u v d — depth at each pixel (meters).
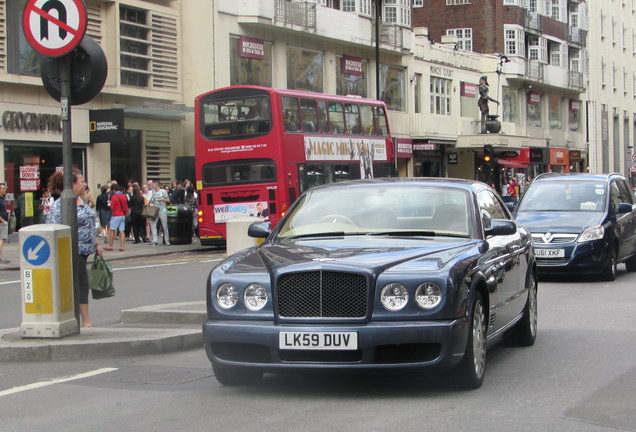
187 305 11.82
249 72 37.69
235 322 7.11
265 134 24.92
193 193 32.19
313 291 6.96
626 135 86.25
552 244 15.81
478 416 6.51
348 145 27.66
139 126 32.75
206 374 8.36
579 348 9.54
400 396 7.20
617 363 8.65
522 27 63.03
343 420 6.43
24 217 28.12
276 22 37.88
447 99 54.88
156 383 7.97
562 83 69.38
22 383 8.11
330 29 41.75
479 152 55.31
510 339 9.70
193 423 6.45
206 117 25.80
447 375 7.37
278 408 6.86
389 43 46.59
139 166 32.94
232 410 6.83
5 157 27.53
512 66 61.81
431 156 52.94
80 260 10.87
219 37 35.69
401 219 8.32
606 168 80.50
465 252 7.55
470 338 7.17
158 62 33.06
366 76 46.34
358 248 7.55
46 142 28.86
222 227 25.69
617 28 84.06
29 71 28.03
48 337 9.50
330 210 8.57
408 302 6.88
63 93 9.91
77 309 9.97
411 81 50.06
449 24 63.44
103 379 8.20
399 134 48.69
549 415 6.55
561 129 71.81
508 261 8.67
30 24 9.80
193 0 34.84
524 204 17.12
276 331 6.93
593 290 14.98
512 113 63.03
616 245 16.61
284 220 8.65
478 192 8.90
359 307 6.91
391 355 6.93
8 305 14.53
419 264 7.09
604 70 80.69
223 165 25.61
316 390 7.48
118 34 30.86
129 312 11.31
